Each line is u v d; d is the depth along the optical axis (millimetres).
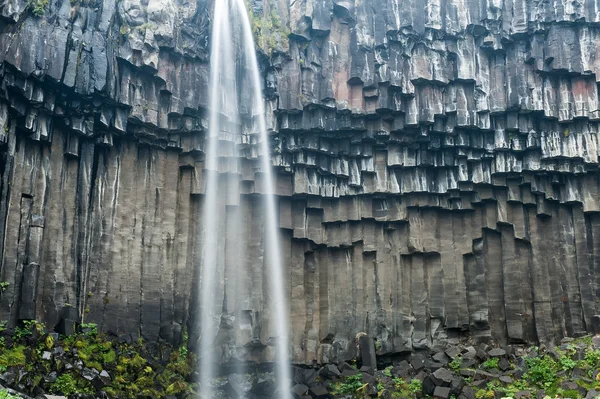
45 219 17156
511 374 18812
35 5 16594
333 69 20578
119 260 18344
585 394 17031
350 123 20422
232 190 20109
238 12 20250
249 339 19531
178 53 19234
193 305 19297
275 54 20219
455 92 20562
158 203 19250
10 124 16406
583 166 20297
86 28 17672
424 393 18484
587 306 19875
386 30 20594
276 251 20484
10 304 15883
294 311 20469
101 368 16188
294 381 19281
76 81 17219
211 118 19672
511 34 20469
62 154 17844
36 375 14914
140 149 19328
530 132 20453
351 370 19547
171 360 18266
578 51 20109
